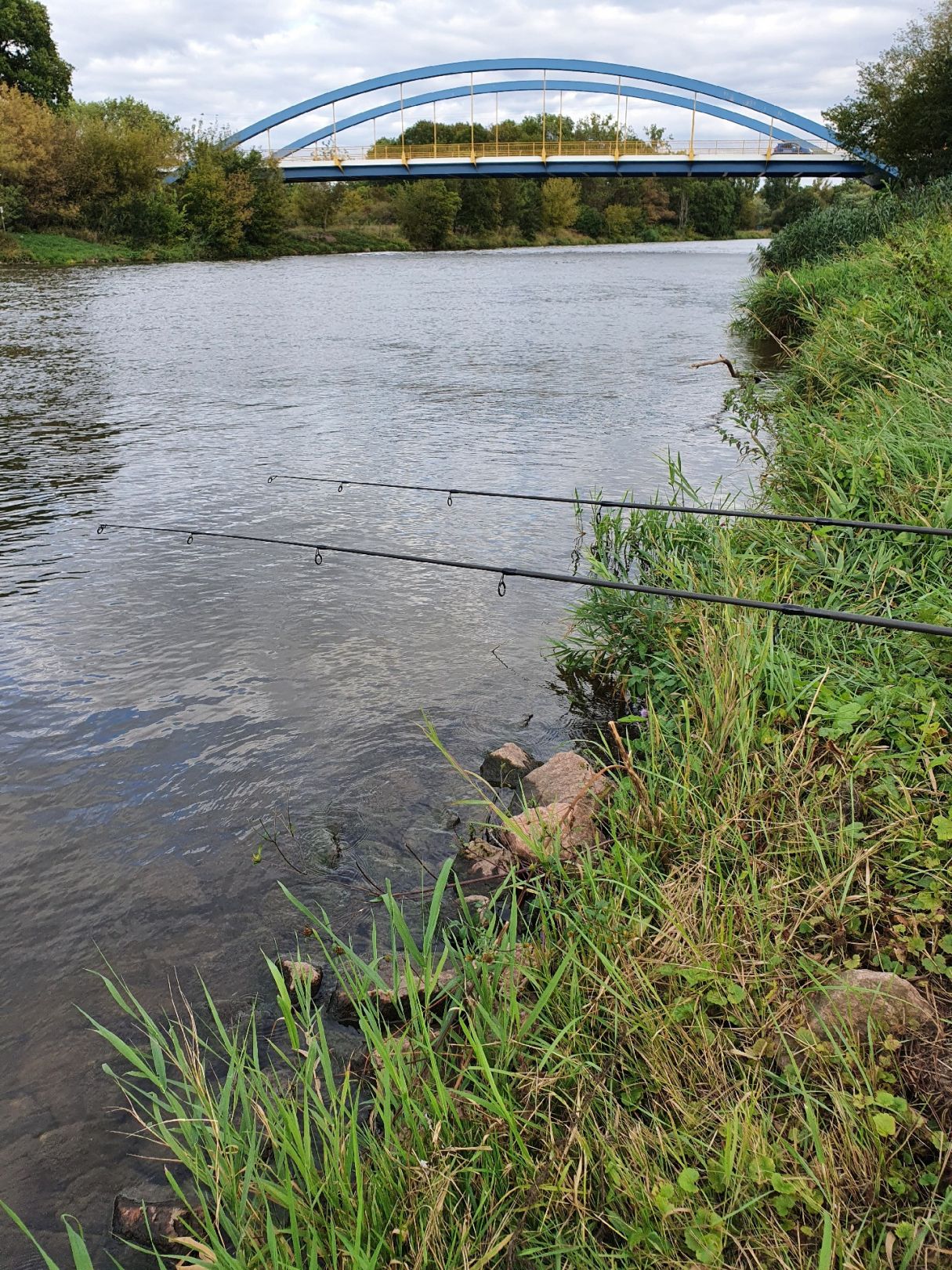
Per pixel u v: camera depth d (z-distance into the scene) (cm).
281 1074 246
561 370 1370
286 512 709
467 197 7456
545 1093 219
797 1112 202
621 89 7138
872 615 393
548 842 306
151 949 295
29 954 293
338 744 402
